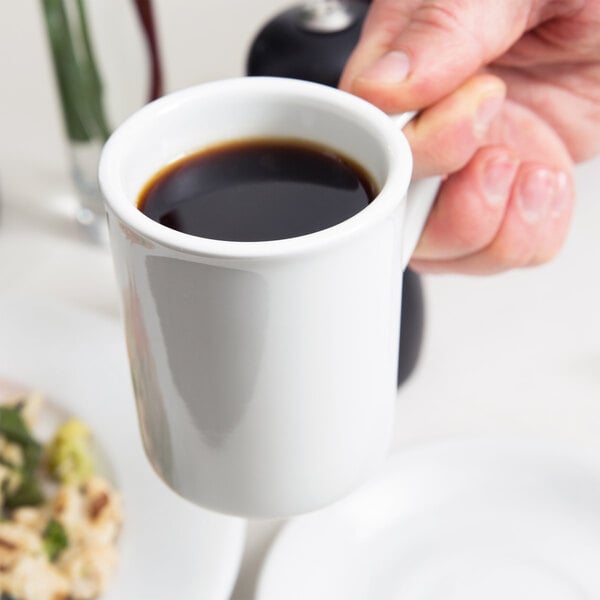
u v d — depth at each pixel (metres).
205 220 0.49
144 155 0.50
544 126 0.77
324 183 0.50
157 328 0.48
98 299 0.93
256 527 0.75
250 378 0.49
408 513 0.76
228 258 0.45
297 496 0.52
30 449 0.80
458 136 0.60
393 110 0.59
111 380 0.83
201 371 0.49
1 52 1.16
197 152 0.51
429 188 0.55
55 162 1.06
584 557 0.74
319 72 0.75
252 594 0.73
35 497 0.79
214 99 0.51
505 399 0.82
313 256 0.46
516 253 0.72
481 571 0.74
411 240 0.53
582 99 0.76
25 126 1.09
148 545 0.73
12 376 0.85
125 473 0.78
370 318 0.48
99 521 0.74
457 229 0.71
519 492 0.76
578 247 0.93
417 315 0.80
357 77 0.60
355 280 0.47
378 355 0.50
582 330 0.87
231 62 1.10
